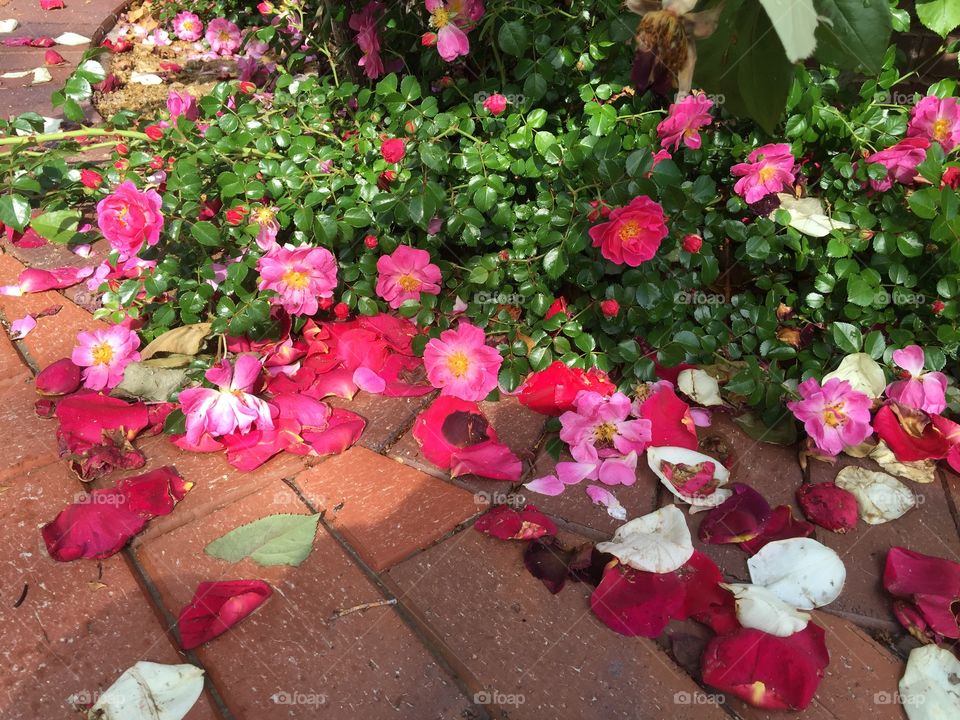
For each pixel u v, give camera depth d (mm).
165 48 4078
